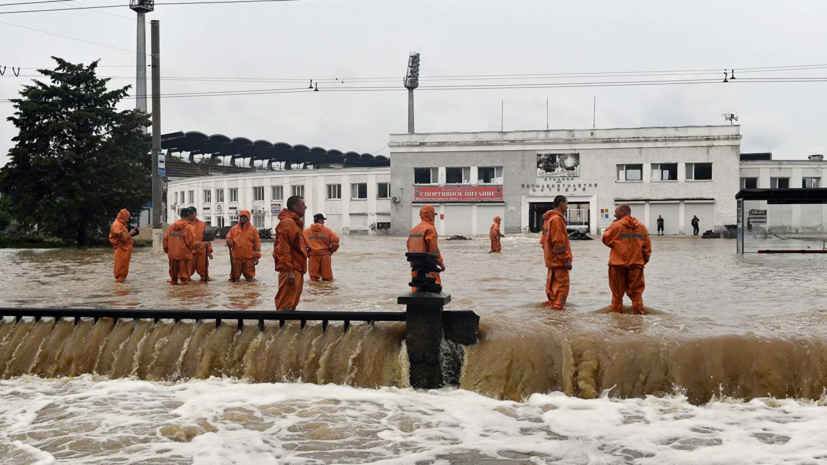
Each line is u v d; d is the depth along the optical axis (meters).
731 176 46.41
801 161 48.66
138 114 35.62
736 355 6.40
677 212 47.19
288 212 8.46
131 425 5.79
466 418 5.92
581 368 6.58
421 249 10.16
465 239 42.38
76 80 34.75
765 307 9.04
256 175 62.12
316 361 7.23
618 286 8.81
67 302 10.23
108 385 7.19
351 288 12.16
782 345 6.41
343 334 7.37
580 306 9.59
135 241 35.66
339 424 5.76
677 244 32.56
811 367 6.27
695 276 14.09
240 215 13.63
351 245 33.88
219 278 14.62
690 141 46.69
